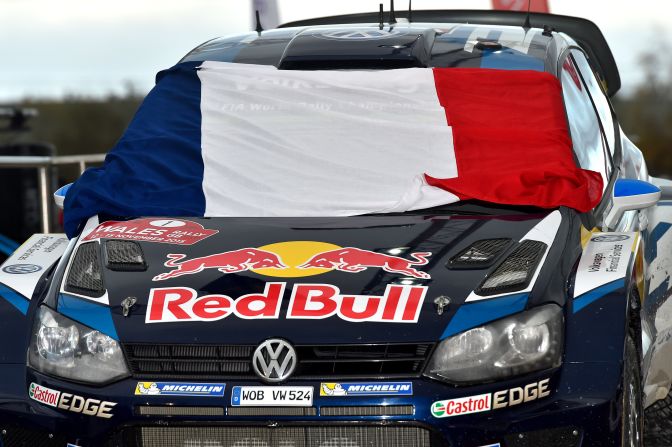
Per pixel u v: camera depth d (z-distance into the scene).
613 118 14.12
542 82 11.75
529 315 9.14
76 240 10.67
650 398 11.64
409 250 9.89
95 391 9.16
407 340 8.98
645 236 13.06
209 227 10.60
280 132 11.63
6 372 9.58
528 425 8.88
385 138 11.43
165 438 9.06
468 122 11.45
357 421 8.87
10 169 21.45
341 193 11.02
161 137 11.78
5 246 20.22
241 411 8.93
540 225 10.26
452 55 12.31
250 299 9.34
